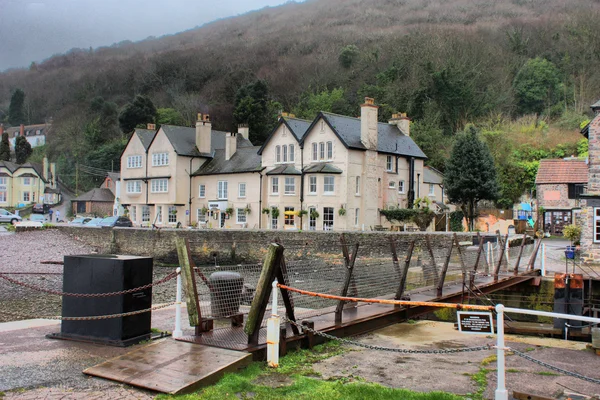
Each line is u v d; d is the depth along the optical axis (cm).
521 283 2117
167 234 3919
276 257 894
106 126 9306
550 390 766
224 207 4778
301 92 8675
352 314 1219
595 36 7625
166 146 5203
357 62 8825
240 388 726
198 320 966
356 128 4319
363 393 708
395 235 2986
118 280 947
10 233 4469
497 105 6906
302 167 4244
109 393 702
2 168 8675
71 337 978
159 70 10969
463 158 4188
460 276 1872
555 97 7031
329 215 4050
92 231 4328
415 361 929
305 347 993
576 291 1464
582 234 2398
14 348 920
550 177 4178
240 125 5525
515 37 8044
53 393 700
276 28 13975
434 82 6956
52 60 14538
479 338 1148
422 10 11850
